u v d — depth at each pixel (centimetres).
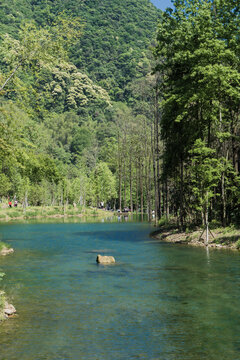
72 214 9931
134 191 12875
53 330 1068
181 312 1234
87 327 1092
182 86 3428
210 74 3070
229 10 3409
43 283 1691
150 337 1011
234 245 2806
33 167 2395
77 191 12169
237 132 3712
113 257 2308
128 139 13050
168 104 3584
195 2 3475
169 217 5325
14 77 2014
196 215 3797
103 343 970
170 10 3578
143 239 3734
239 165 3756
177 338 1002
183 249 2839
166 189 5066
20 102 2033
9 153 2042
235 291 1509
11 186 8844
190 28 3412
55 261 2341
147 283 1678
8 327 1095
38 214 9069
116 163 14362
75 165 18962
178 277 1800
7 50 2006
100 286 1623
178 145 3803
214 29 3397
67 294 1484
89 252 2766
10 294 1487
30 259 2427
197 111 3556
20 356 889
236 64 3450
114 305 1320
